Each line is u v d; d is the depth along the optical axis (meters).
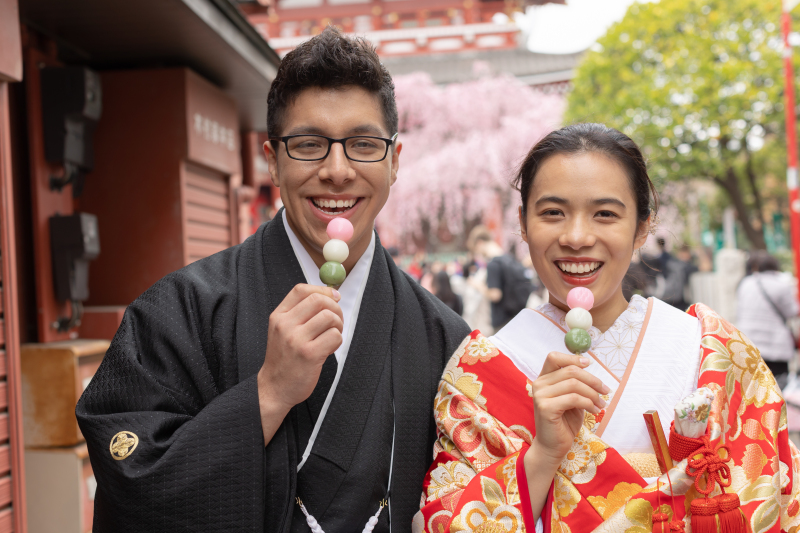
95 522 1.61
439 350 1.99
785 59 13.22
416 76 28.34
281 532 1.62
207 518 1.52
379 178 1.77
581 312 1.49
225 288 1.81
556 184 1.63
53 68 3.42
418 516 1.74
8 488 2.35
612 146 1.66
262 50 4.39
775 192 26.42
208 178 4.68
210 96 4.50
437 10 36.94
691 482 1.48
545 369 1.54
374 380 1.81
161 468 1.50
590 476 1.54
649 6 16.55
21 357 3.21
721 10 15.91
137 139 4.20
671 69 16.31
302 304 1.54
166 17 3.51
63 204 3.54
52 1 3.27
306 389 1.56
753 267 6.23
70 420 3.19
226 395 1.59
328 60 1.70
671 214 18.30
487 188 27.56
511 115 27.91
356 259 1.88
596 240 1.61
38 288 3.34
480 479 1.59
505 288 7.80
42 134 3.39
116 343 1.72
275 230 1.93
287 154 1.74
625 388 1.63
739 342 1.71
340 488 1.70
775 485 1.56
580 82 18.69
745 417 1.64
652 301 1.76
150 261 4.20
